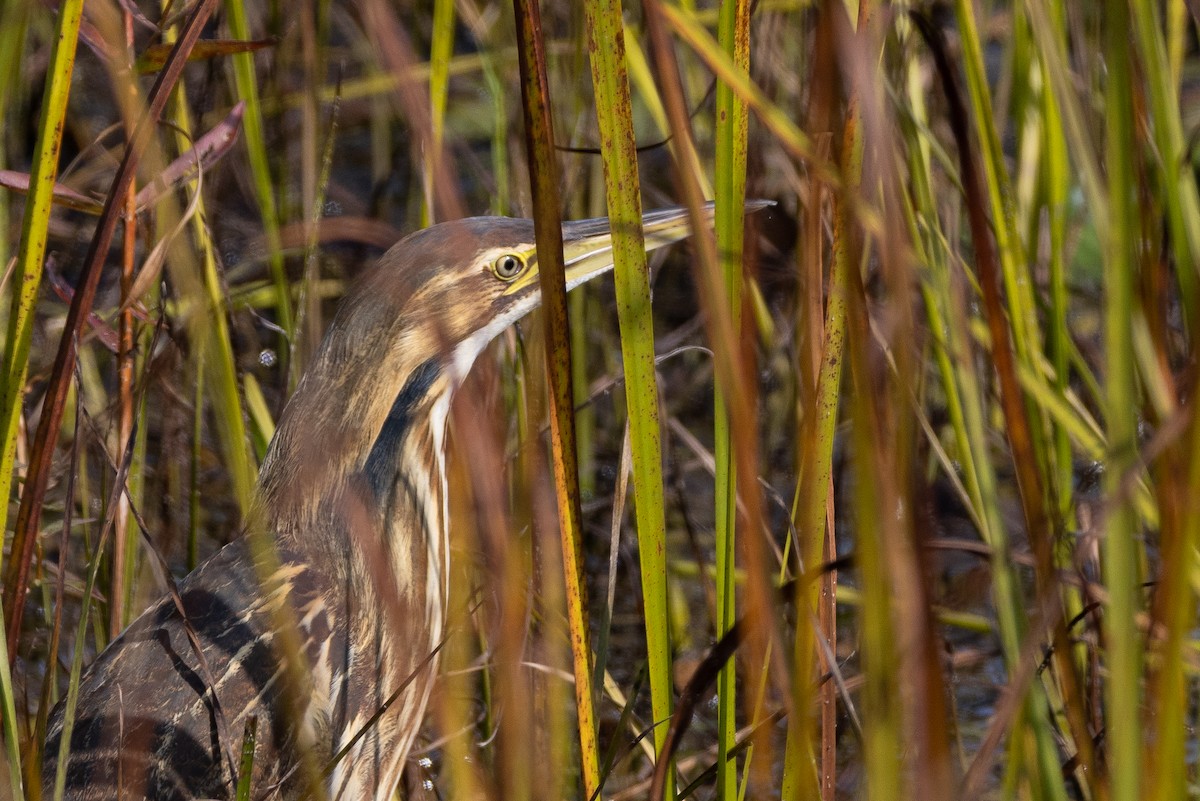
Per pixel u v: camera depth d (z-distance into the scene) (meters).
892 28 5.36
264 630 5.30
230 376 4.33
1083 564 5.34
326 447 5.51
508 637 3.83
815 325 3.96
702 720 6.96
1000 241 5.05
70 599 7.28
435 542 5.74
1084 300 8.48
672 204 9.16
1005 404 3.44
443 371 5.61
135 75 4.44
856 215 3.57
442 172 3.32
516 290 5.62
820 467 4.03
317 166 7.87
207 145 5.25
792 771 4.17
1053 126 5.64
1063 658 3.75
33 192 4.26
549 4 7.53
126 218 5.55
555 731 4.33
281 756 5.27
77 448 4.66
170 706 5.17
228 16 6.03
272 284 7.76
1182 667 2.93
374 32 3.79
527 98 3.53
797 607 3.68
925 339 5.93
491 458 4.42
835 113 3.79
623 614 7.89
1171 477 3.44
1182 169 4.00
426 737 6.57
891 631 3.07
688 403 9.54
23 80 9.31
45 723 4.66
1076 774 5.27
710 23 8.05
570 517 3.98
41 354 7.69
